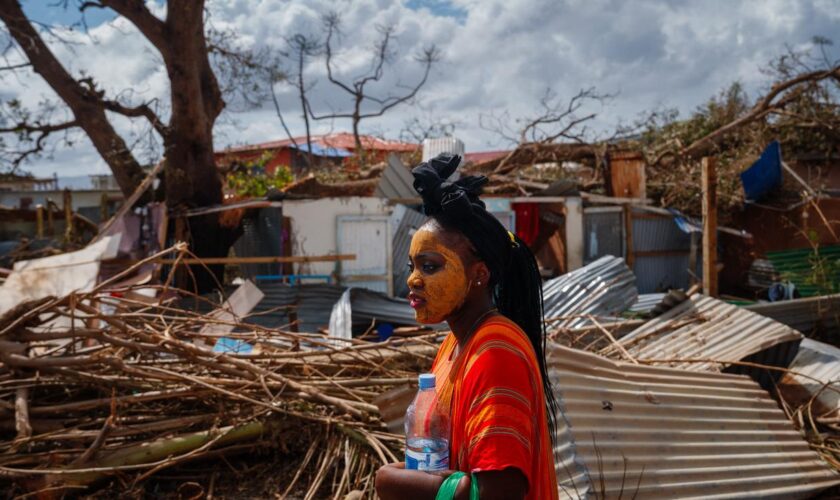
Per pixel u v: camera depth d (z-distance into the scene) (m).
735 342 6.22
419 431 1.81
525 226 16.72
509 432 1.60
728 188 16.89
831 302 9.12
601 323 7.40
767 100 18.98
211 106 17.30
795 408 6.00
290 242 13.62
